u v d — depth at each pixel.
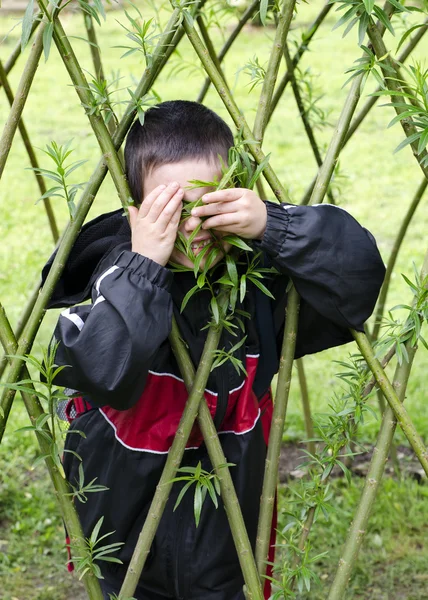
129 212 1.11
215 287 1.25
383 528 2.49
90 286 1.28
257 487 1.33
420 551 2.39
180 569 1.32
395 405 1.13
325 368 3.63
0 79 1.87
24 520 2.59
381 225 5.18
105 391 1.05
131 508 1.29
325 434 1.20
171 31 1.08
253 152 1.09
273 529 1.46
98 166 1.13
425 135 1.02
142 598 1.43
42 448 1.14
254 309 1.30
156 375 1.25
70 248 1.15
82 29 8.75
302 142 6.67
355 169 6.21
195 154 1.17
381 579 2.28
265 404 1.43
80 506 1.32
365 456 2.91
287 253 1.11
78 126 6.98
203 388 1.10
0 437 1.19
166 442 1.26
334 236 1.12
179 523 1.31
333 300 1.14
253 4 1.95
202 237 1.11
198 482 1.08
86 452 1.30
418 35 1.83
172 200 1.07
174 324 1.10
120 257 1.09
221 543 1.32
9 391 1.17
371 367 1.14
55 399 1.16
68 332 1.09
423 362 3.64
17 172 6.31
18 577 2.34
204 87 2.09
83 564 1.11
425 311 1.09
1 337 1.17
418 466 2.85
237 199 1.07
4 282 4.60
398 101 1.11
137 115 1.12
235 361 1.10
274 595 1.16
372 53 1.09
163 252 1.08
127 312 1.04
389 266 2.50
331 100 6.87
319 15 1.96
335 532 2.44
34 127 6.96
